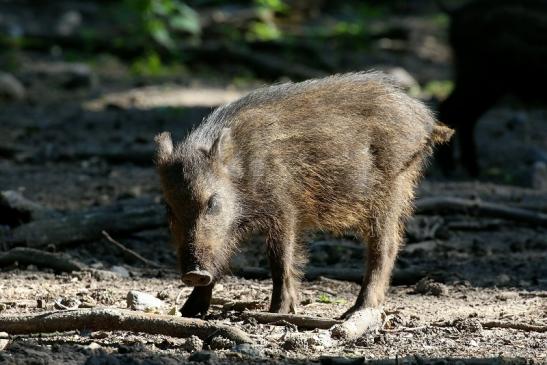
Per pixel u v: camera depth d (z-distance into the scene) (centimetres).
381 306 995
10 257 1152
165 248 1279
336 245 1282
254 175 929
